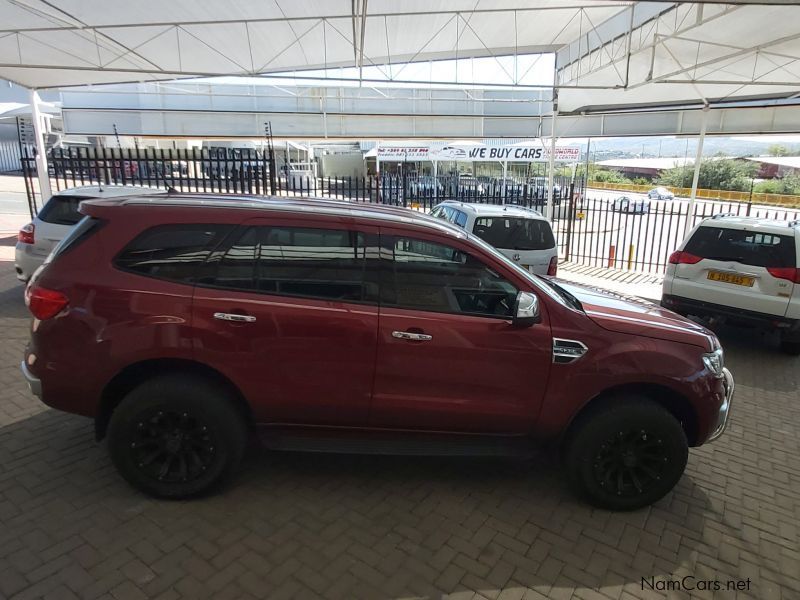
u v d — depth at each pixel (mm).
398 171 23266
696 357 3279
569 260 13836
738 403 5258
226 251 3059
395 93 22047
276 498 3260
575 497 3465
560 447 3430
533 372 3178
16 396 4410
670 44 9805
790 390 5645
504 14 9812
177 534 2887
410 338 3078
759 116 12773
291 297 3061
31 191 12922
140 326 2936
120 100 21000
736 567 2906
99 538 2816
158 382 2998
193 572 2625
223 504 3166
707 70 10953
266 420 3156
